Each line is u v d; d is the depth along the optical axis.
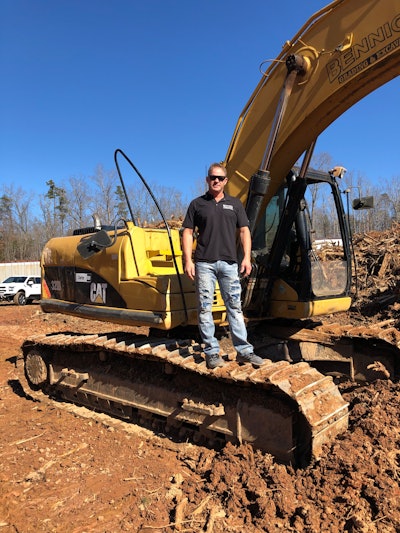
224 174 3.93
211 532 3.07
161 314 4.52
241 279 4.93
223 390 4.03
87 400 5.61
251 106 4.65
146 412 4.82
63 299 6.12
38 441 4.81
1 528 3.31
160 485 3.75
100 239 5.36
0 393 6.71
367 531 2.79
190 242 3.97
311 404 3.46
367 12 3.68
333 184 5.81
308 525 2.96
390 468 3.22
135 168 4.56
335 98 3.98
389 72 3.69
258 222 4.79
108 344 4.98
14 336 12.20
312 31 4.07
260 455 3.70
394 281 10.90
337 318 9.82
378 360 5.16
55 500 3.64
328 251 11.50
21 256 61.53
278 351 5.72
